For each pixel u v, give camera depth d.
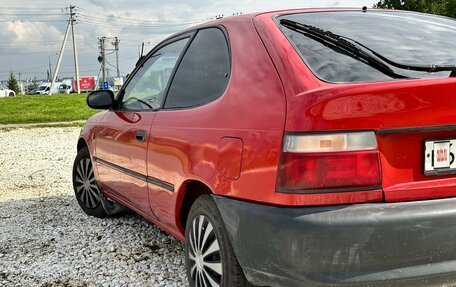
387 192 2.24
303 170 2.21
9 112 22.88
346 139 2.21
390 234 2.18
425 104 2.27
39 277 3.73
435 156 2.33
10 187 7.23
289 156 2.25
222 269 2.70
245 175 2.48
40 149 11.48
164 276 3.68
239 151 2.53
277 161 2.29
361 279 2.18
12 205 6.01
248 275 2.53
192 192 3.20
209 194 2.86
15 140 13.47
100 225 4.99
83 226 4.98
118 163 4.21
